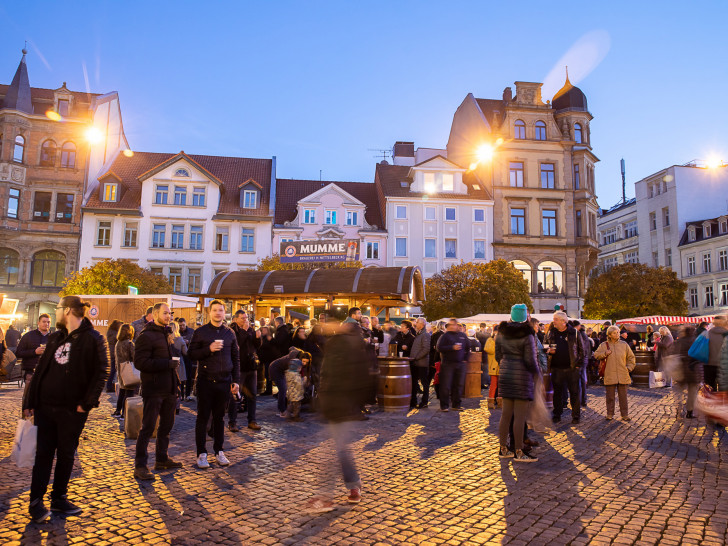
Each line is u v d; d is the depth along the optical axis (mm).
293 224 43344
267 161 48469
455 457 7277
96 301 20938
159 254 41250
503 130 47312
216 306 6719
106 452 7484
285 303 21547
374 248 44031
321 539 4336
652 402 13422
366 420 10414
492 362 12125
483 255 45250
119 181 41781
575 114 48188
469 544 4242
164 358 6281
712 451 7738
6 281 40094
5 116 40188
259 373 14523
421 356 12125
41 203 41000
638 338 27094
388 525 4656
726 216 48531
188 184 42469
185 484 5887
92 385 4844
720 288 48250
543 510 5062
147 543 4230
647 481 6102
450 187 45906
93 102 42688
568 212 46844
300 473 6395
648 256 59250
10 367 10164
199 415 6652
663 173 56812
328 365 5402
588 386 18125
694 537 4391
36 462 4730
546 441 8469
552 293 45656
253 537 4367
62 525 4586
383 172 47844
